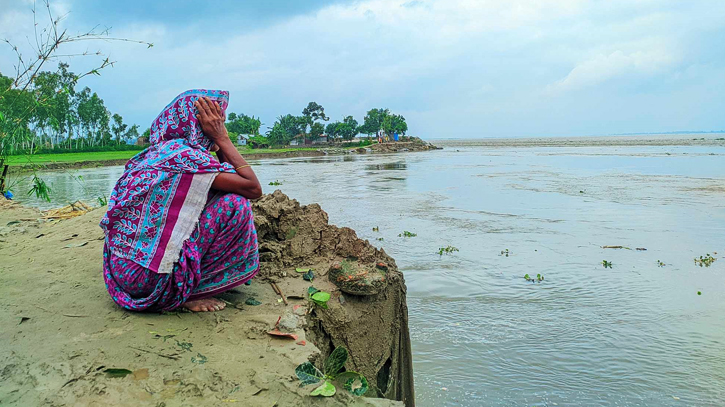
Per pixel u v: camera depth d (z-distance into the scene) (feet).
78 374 7.89
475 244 34.71
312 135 370.32
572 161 140.87
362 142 351.25
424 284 25.62
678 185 71.10
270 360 8.71
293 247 13.43
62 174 101.19
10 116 27.04
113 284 10.32
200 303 10.46
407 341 13.32
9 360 8.25
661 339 18.72
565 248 33.27
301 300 11.18
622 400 14.70
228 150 10.39
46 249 15.56
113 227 9.99
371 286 11.51
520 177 89.61
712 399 14.73
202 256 10.12
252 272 10.81
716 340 18.49
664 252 31.89
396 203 56.70
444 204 55.47
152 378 7.93
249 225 10.44
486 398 14.88
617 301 22.86
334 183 83.51
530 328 19.85
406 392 13.32
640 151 205.16
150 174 9.67
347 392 8.49
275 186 78.64
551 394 14.99
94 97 226.79
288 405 7.63
